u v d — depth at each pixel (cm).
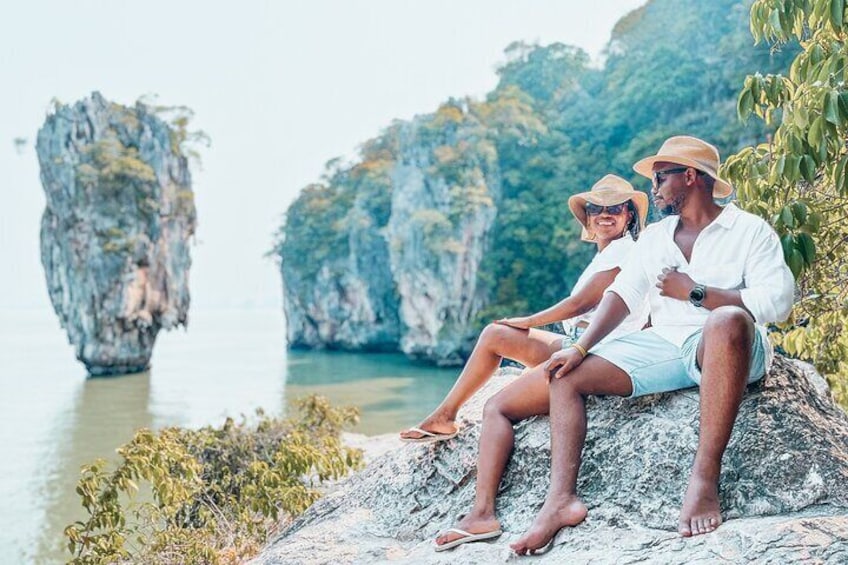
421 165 6369
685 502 237
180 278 6022
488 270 6112
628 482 264
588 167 6538
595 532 250
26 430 3052
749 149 368
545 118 7456
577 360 270
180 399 3931
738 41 5528
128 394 4159
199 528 566
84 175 5400
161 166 5919
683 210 275
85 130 5725
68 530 489
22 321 17688
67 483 2102
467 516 278
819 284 413
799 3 318
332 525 317
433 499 309
